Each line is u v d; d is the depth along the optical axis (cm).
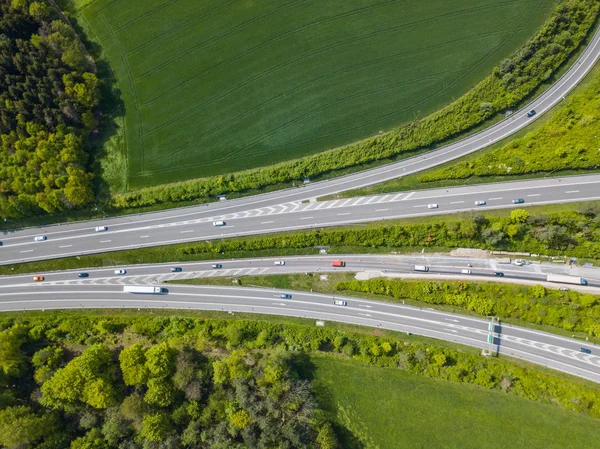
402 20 9356
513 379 8294
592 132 8456
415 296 8762
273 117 9469
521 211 8431
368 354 8700
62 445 7988
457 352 8619
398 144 9019
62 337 9019
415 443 8294
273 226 9331
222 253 9394
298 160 9188
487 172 8781
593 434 7906
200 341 8706
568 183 8631
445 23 9256
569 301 8381
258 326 8981
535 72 8744
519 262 8669
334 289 9119
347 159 9100
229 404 8056
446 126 8919
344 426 8469
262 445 7700
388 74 9300
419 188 9056
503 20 9100
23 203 9031
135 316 9350
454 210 8938
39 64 9012
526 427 8112
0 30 9088
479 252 8825
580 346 8362
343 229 9144
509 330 8625
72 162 9150
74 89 9038
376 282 8875
